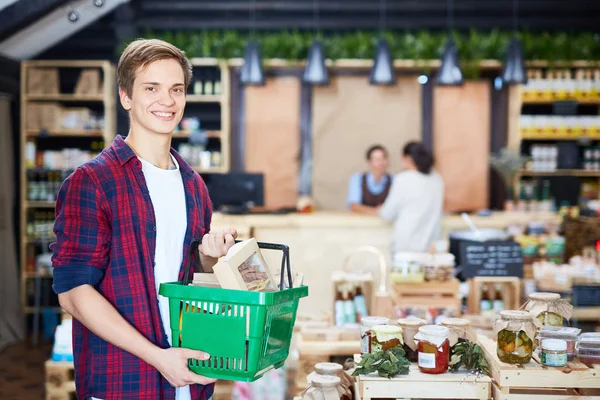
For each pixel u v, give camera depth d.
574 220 6.07
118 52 7.61
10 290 7.05
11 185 7.23
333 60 7.66
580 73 7.75
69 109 7.49
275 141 8.05
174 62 1.92
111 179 1.86
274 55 7.65
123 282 1.86
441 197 5.50
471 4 8.14
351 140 8.08
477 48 7.66
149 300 1.89
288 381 4.53
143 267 1.89
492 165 7.54
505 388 2.43
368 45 7.66
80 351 1.89
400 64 7.73
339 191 8.09
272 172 8.08
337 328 4.00
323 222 5.81
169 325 1.94
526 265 5.82
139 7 8.01
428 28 8.28
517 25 8.27
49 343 6.95
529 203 7.45
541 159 7.84
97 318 1.77
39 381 5.57
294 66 7.86
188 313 1.80
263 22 8.19
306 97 8.03
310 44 7.65
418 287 4.19
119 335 1.77
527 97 7.76
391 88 8.05
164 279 1.93
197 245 1.92
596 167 7.86
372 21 8.22
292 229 5.84
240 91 8.02
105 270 1.87
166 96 1.91
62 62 7.46
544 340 2.47
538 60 7.71
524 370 2.42
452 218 5.96
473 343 2.61
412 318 2.83
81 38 8.10
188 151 7.83
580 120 7.75
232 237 1.91
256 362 1.75
